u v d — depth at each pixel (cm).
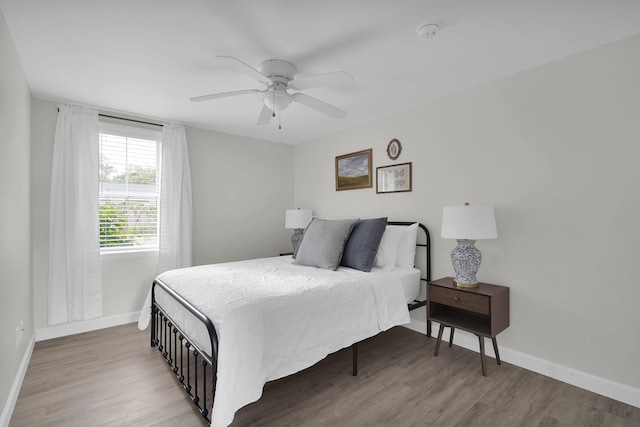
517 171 238
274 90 213
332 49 201
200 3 156
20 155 221
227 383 146
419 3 157
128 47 198
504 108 245
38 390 201
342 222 292
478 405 186
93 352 257
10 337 184
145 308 267
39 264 282
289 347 177
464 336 269
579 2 157
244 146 421
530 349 231
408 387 206
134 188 337
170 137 349
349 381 213
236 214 413
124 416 175
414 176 311
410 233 297
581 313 208
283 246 459
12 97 191
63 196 290
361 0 154
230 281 223
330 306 203
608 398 194
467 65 225
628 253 190
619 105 193
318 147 427
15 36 185
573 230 211
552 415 177
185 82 251
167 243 344
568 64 213
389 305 241
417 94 279
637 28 180
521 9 162
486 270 255
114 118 322
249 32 182
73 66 224
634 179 188
